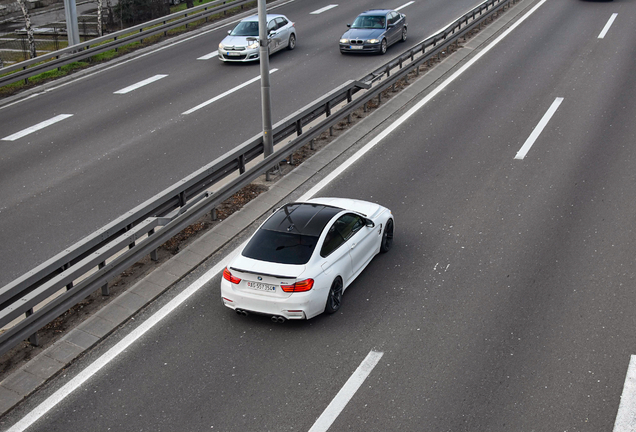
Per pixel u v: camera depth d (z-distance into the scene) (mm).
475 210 12078
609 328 8375
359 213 10078
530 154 14688
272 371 7797
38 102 20859
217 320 8961
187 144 16250
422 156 14867
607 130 15945
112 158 15570
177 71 23656
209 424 6957
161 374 7840
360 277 9961
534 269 9938
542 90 19359
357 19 25172
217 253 10820
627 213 11688
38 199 13430
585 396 7133
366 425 6820
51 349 8336
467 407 7031
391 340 8312
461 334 8383
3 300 7969
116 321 8930
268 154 13711
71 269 8664
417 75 21422
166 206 11000
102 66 24891
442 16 30469
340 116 16406
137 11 36344
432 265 10203
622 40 24484
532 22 28375
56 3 45719
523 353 7934
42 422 7094
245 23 24734
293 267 8531
